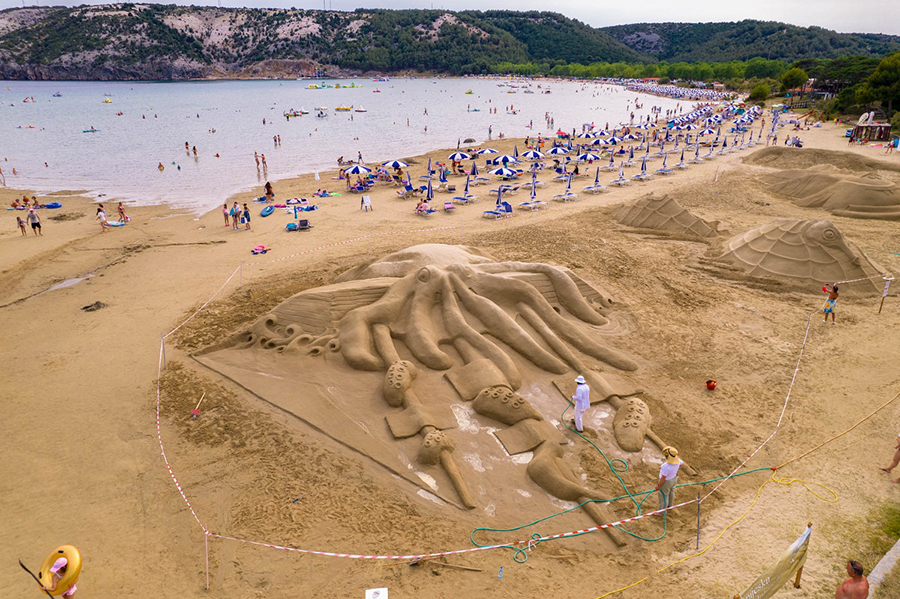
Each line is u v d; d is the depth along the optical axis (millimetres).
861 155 43656
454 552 9586
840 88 96000
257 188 41938
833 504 10625
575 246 26406
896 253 24891
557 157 56031
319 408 13398
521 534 10008
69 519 10680
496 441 12195
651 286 21547
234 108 112875
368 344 15078
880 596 8312
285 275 23578
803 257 21875
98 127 80312
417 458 11742
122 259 26062
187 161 54062
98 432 13234
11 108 109438
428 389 13750
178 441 12766
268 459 12039
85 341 17906
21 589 9156
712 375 15352
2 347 17656
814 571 9055
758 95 106750
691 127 67438
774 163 47750
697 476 11445
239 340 16844
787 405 13945
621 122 96125
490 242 27344
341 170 46438
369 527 10164
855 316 18844
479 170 49906
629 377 15109
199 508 10805
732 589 8781
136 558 9742
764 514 10391
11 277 24031
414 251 18547
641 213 30406
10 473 11945
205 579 9266
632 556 9523
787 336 17562
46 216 34094
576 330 16438
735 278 22297
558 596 8719
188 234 30031
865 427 12992
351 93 162250
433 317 15945
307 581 9102
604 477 11328
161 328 18766
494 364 14297
